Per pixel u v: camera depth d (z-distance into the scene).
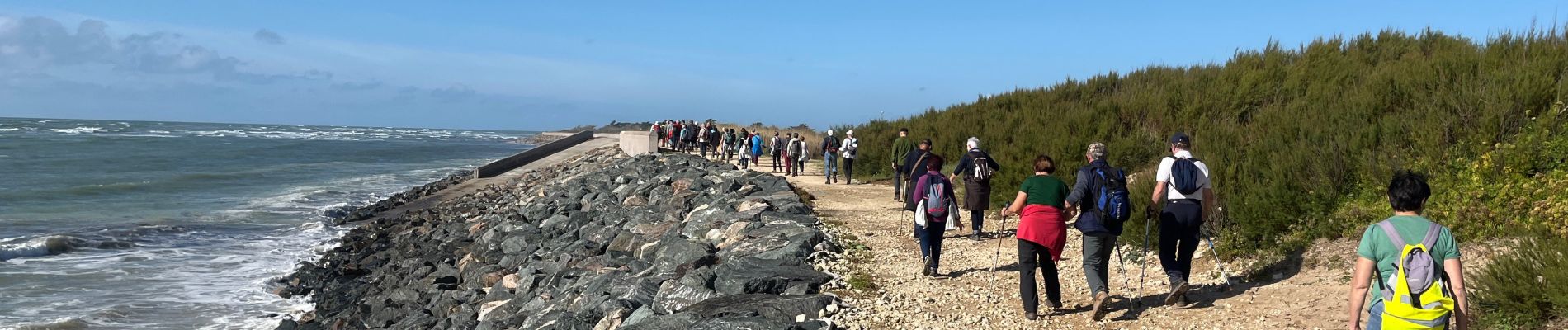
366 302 11.30
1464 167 8.66
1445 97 10.41
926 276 8.55
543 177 31.91
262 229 18.19
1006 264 9.17
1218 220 9.05
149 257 14.31
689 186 19.70
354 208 22.64
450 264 13.73
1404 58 17.28
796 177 23.91
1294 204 8.57
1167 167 6.82
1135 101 18.64
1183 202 6.76
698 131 40.03
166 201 22.98
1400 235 3.89
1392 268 3.89
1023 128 19.72
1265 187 8.98
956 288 7.98
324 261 14.67
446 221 19.72
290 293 12.09
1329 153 9.38
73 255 14.33
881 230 12.23
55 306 10.81
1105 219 6.46
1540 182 7.80
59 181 28.30
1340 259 7.53
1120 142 16.38
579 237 15.33
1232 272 7.99
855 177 23.86
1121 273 8.48
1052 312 6.95
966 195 11.05
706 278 8.09
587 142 61.06
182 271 13.27
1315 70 17.38
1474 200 7.89
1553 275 5.41
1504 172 8.19
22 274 12.65
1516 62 11.91
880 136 25.42
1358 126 10.36
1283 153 10.20
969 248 10.39
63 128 94.69
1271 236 8.39
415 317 10.24
